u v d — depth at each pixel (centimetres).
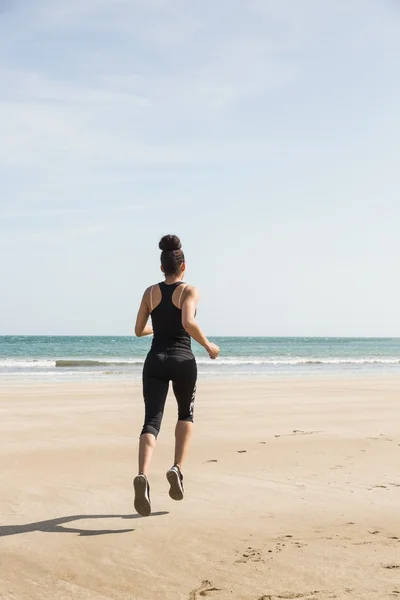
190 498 480
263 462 628
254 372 2491
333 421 948
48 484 520
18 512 435
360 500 478
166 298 413
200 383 1714
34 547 359
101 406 1128
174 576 313
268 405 1161
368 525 411
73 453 668
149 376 412
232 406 1138
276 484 531
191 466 606
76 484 522
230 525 407
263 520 421
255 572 319
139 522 413
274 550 355
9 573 317
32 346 7281
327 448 711
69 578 310
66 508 447
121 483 527
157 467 601
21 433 802
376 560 337
